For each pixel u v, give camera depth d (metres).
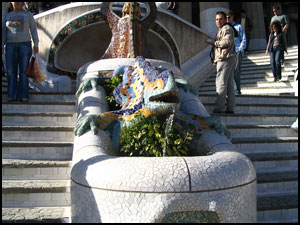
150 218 2.44
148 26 7.07
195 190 2.48
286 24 8.73
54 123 5.25
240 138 5.41
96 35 9.83
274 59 8.78
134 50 6.49
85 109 4.46
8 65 5.89
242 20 12.75
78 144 3.49
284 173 4.51
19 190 3.58
